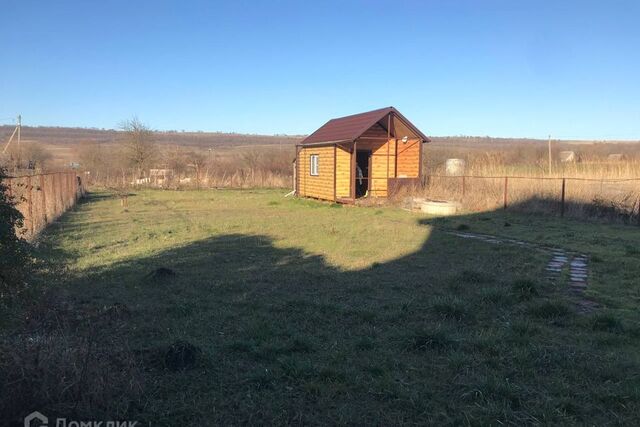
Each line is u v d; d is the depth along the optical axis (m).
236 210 19.56
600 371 4.21
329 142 22.22
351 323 5.55
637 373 4.20
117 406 3.50
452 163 25.80
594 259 9.23
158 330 5.27
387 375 4.12
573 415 3.55
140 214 17.98
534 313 5.84
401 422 3.45
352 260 9.23
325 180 23.20
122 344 4.75
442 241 11.43
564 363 4.40
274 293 6.82
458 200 19.36
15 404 3.13
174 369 4.22
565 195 17.22
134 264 8.70
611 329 5.30
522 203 17.91
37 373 3.25
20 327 4.45
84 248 10.41
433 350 4.70
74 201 22.30
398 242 11.33
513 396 3.73
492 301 6.32
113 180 35.69
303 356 4.56
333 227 13.98
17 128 39.28
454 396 3.81
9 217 3.45
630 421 3.46
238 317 5.74
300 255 9.74
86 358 3.54
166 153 41.09
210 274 7.94
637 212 15.05
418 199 19.14
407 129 22.09
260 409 3.60
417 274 8.04
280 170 38.69
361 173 23.64
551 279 7.76
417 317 5.76
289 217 16.84
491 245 10.88
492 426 3.37
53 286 6.82
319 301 6.33
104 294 6.69
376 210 18.95
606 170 22.05
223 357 4.52
